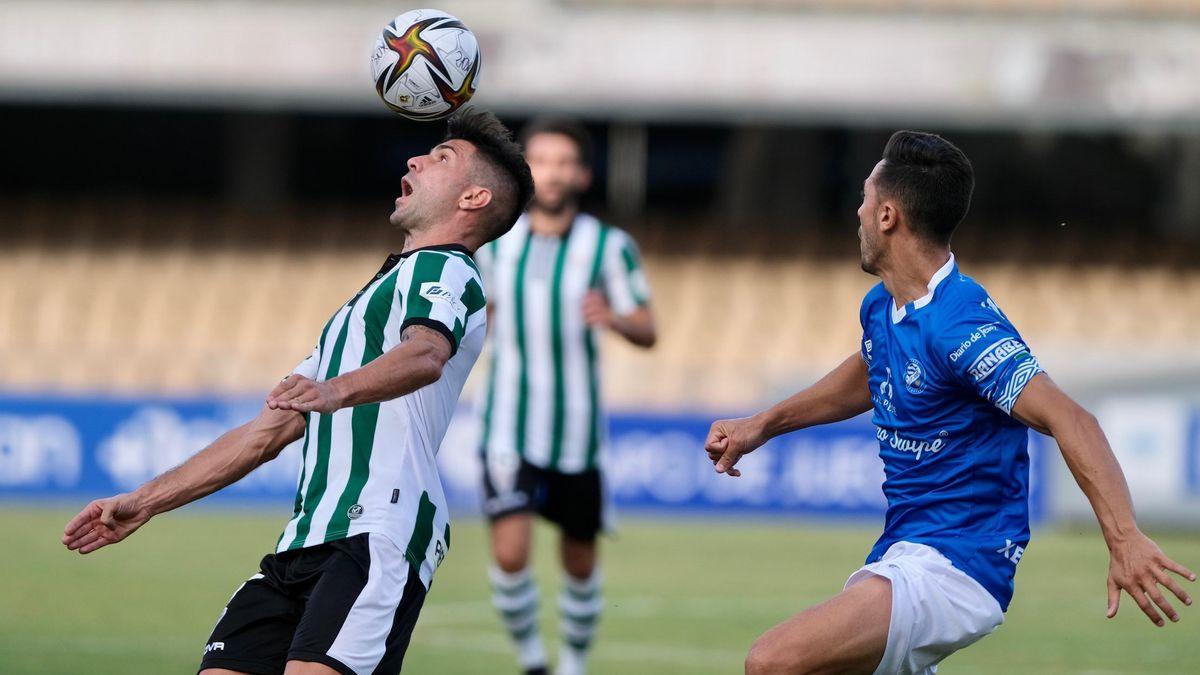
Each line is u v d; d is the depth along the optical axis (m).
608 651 30.59
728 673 28.22
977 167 84.38
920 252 16.12
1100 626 34.19
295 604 15.48
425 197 16.20
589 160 29.97
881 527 55.44
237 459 15.95
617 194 87.06
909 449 16.30
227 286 75.62
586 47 68.62
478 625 33.72
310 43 69.62
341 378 13.89
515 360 28.83
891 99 68.25
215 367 64.44
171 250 77.50
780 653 15.39
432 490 15.59
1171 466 52.91
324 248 78.00
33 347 72.38
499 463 28.31
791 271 76.00
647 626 33.84
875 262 16.44
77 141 90.44
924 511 16.20
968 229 78.06
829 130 83.50
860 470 56.19
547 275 29.19
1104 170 83.50
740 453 17.86
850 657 15.39
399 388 14.16
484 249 29.75
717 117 69.06
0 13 70.44
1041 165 83.94
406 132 88.94
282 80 69.81
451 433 56.69
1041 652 30.75
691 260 76.50
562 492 28.39
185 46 70.00
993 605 15.93
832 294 74.81
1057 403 14.86
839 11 68.44
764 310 73.69
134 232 78.50
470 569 43.00
